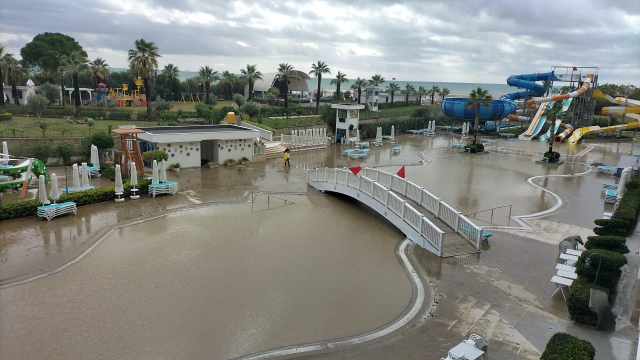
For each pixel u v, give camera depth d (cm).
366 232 2186
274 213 2462
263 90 11706
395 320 1324
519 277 1648
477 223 2319
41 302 1385
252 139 3938
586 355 913
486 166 4134
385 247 1977
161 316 1313
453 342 1205
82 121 5322
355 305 1420
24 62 9062
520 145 5631
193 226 2188
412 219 2056
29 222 2159
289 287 1538
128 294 1449
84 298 1416
